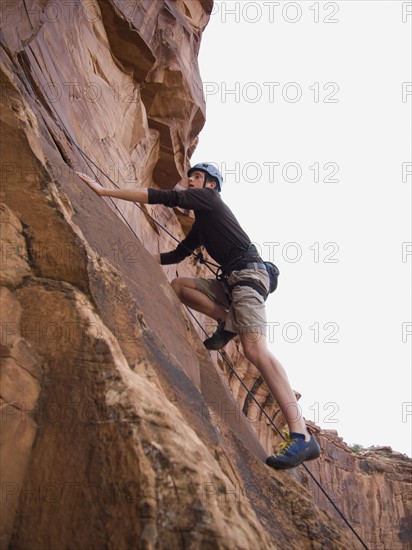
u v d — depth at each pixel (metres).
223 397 5.27
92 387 3.50
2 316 3.70
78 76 7.57
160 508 3.12
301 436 4.76
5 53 5.15
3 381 3.48
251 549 3.21
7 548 3.18
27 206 4.19
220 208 5.28
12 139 4.34
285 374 4.93
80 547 3.10
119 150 8.80
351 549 4.47
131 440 3.27
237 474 4.15
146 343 4.17
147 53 9.19
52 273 4.01
